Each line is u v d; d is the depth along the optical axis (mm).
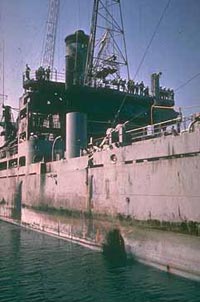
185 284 17594
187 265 18203
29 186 44156
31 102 47625
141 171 22922
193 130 19656
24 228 43219
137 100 49562
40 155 45000
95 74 50312
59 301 15852
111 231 25641
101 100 48688
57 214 35469
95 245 27891
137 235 22625
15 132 59781
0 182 58750
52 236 35625
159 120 51062
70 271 20828
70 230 32469
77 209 31406
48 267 21875
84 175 30438
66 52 52250
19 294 16859
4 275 20125
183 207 19312
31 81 46250
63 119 49281
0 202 57344
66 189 33844
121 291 16844
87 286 17781
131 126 49812
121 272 20234
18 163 49812
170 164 20422
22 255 25672
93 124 49844
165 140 21062
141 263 21922
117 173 25594
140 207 22859
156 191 21438
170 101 52344
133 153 23953
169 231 20172
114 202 25719
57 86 46469
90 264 22516
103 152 27812
